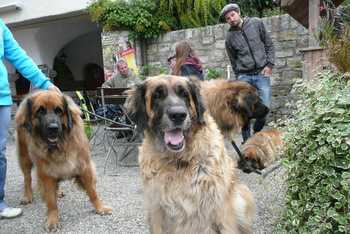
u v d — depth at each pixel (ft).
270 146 15.01
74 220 11.08
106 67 34.63
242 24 19.08
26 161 13.06
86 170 11.34
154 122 7.97
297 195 7.54
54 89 12.28
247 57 18.95
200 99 8.38
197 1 31.60
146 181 7.95
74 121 11.00
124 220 10.82
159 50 33.37
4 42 11.57
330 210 6.22
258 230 9.41
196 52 31.22
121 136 25.17
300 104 7.31
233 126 13.71
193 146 7.54
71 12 36.52
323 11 17.72
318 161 6.68
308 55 15.56
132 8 33.12
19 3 38.45
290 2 18.60
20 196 14.19
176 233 7.72
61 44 47.24
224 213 7.57
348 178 5.93
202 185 7.40
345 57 7.34
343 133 6.03
